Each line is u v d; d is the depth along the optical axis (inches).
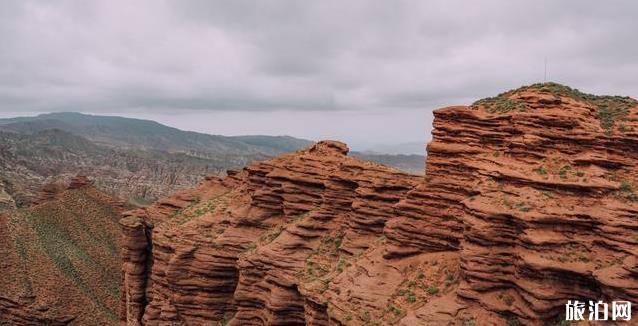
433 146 1793.8
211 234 2738.7
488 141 1705.2
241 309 2330.2
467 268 1498.5
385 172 2245.3
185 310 2625.5
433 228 1764.3
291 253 2299.5
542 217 1408.7
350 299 1737.2
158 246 2878.9
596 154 1536.7
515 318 1411.2
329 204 2384.4
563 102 1643.7
